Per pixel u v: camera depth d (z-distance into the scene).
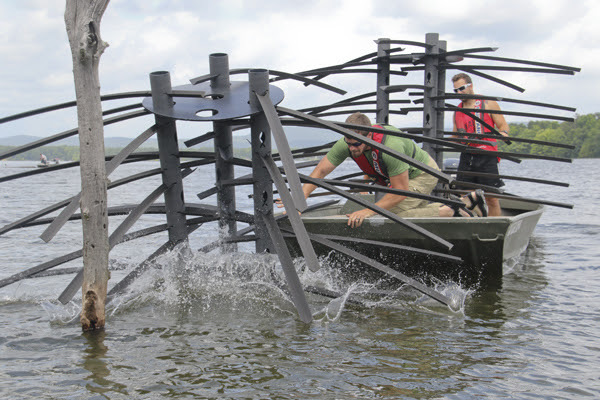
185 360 3.40
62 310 4.55
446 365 3.30
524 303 4.72
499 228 5.02
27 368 3.30
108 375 3.18
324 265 5.71
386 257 5.45
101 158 4.02
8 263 6.92
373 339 3.80
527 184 26.03
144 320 4.28
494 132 7.72
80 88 3.91
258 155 5.15
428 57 7.41
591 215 11.66
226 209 5.67
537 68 7.46
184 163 5.50
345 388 2.98
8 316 4.45
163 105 5.07
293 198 4.17
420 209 5.99
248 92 5.38
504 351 3.54
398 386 3.01
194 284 5.21
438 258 5.33
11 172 47.75
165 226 5.47
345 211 7.56
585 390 2.95
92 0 3.85
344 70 7.73
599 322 4.14
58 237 9.17
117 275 6.21
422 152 5.84
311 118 5.00
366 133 5.42
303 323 4.20
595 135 115.94
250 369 3.25
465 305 4.66
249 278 5.22
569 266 6.34
